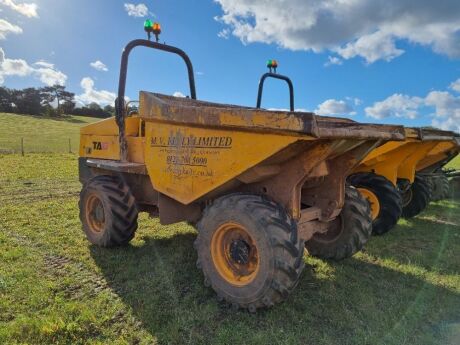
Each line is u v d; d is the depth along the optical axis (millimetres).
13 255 4145
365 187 5488
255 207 2908
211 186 3162
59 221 5762
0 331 2648
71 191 8633
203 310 3025
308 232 3693
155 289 3404
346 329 2852
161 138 3627
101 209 4547
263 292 2848
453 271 4129
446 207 8070
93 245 4621
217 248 3213
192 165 3314
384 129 3352
